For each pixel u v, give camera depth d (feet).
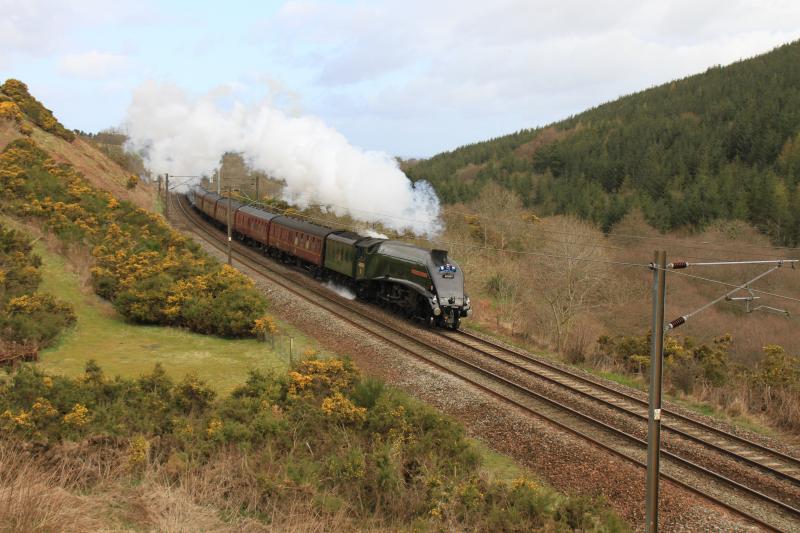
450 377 65.92
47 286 81.71
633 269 177.37
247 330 79.36
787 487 47.01
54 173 124.77
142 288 81.97
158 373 52.60
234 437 43.83
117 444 41.04
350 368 59.31
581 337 95.96
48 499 30.83
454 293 86.89
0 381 49.39
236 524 33.81
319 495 38.01
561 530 37.04
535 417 56.70
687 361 82.28
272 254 143.95
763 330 142.61
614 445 52.08
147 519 32.48
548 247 165.99
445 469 44.29
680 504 42.91
